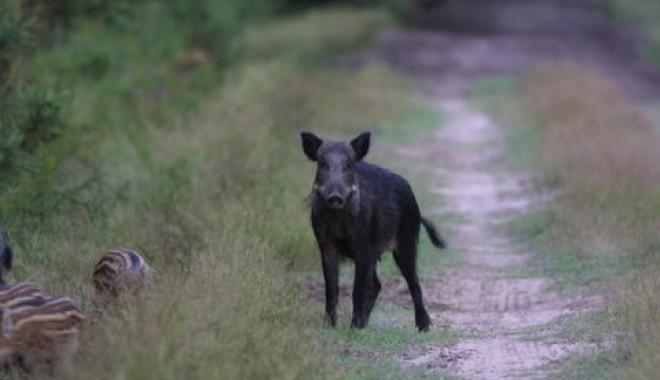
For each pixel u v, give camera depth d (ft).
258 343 47.91
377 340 57.31
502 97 176.96
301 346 49.16
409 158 121.39
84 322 46.50
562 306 67.41
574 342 56.54
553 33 257.34
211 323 46.88
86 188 80.33
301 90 139.85
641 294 58.08
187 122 115.14
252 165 88.22
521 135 135.33
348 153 58.44
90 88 118.01
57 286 59.00
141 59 136.05
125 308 48.98
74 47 125.08
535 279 75.77
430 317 65.46
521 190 106.93
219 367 44.06
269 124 109.50
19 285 46.91
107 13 137.90
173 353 43.78
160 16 158.51
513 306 68.59
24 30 80.12
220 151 94.99
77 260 65.67
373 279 61.16
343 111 138.21
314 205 58.95
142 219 75.56
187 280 51.83
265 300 54.54
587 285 71.31
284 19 247.70
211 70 146.72
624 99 167.22
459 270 79.10
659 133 140.15
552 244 82.58
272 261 63.41
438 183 110.83
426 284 74.74
